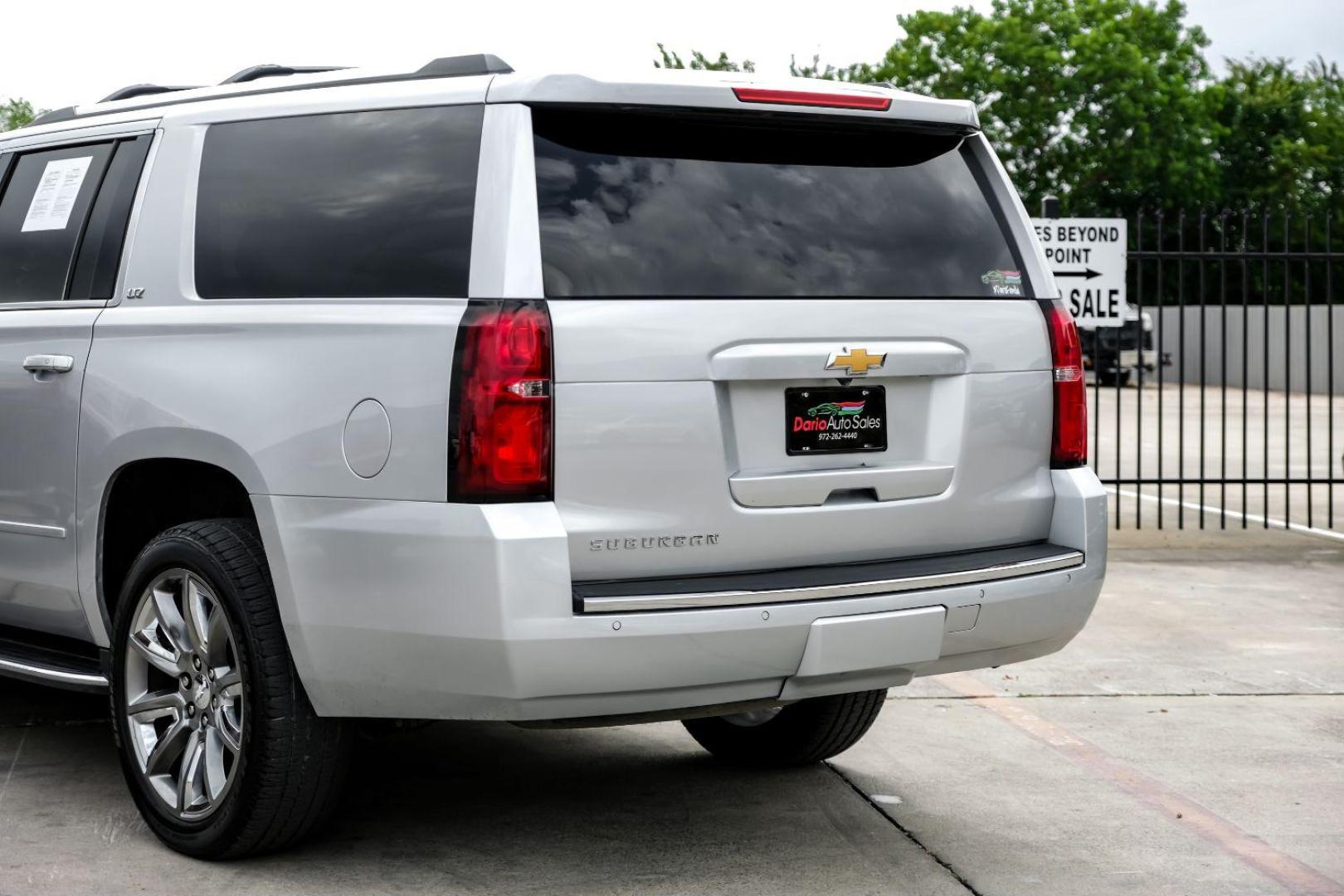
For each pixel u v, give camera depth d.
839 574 3.74
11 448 4.61
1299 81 55.47
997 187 4.27
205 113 4.33
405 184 3.76
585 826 4.39
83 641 4.69
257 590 3.81
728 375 3.63
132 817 4.41
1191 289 41.25
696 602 3.49
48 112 5.11
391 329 3.59
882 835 4.38
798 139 3.96
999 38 50.28
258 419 3.78
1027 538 4.19
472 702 3.50
